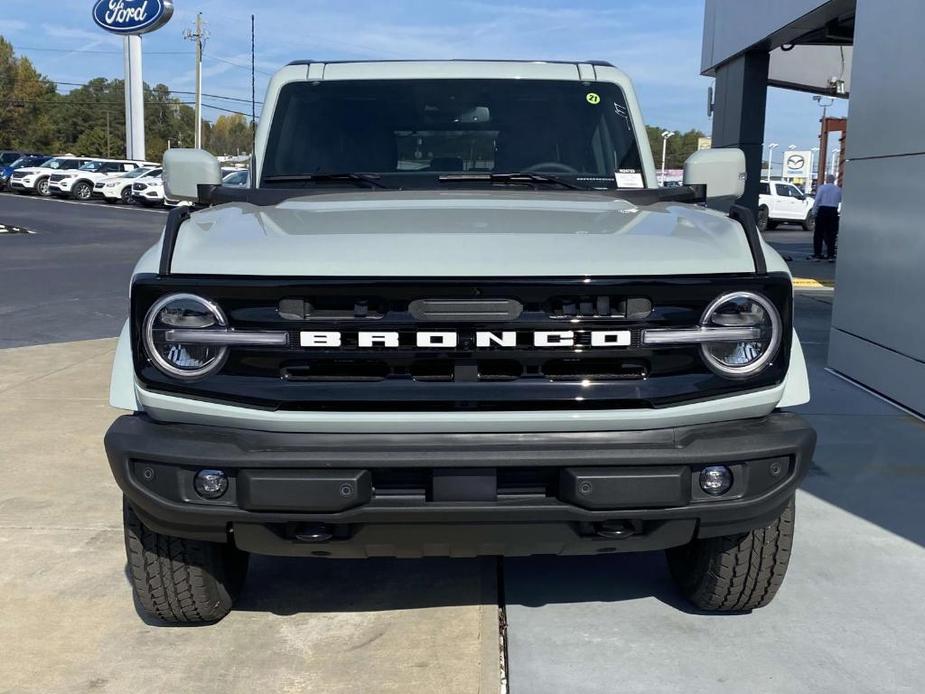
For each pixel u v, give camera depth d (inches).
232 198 147.1
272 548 114.5
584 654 131.0
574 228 121.6
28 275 575.5
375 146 164.7
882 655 131.3
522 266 108.0
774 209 1253.7
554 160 164.4
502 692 121.8
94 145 4138.8
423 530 110.0
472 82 169.5
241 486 107.7
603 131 166.9
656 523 113.0
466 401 107.3
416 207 135.2
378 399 106.8
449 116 165.6
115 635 137.1
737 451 109.7
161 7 1776.6
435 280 106.1
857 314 297.3
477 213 130.6
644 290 108.0
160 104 4306.1
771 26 453.4
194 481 109.0
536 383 108.3
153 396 110.0
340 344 107.3
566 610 144.3
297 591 151.9
